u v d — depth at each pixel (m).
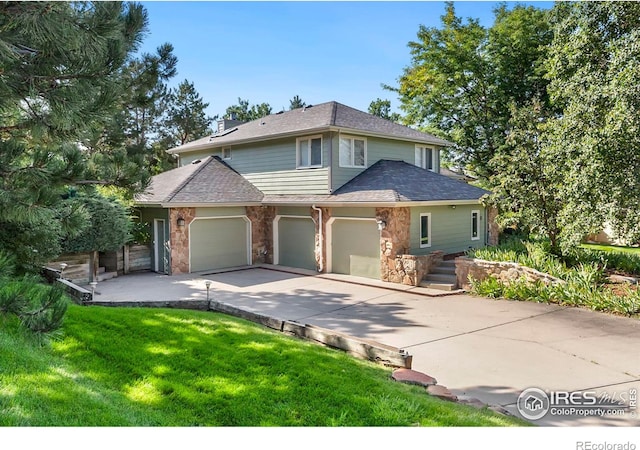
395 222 13.98
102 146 7.43
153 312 7.85
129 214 15.31
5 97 4.45
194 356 5.88
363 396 4.91
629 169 9.80
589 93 10.13
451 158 26.59
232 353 6.04
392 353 6.24
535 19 22.83
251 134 18.69
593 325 8.92
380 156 17.73
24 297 4.12
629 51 9.31
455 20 24.06
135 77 7.52
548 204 12.54
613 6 9.97
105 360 5.67
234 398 4.80
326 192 15.88
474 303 11.25
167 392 4.92
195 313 8.16
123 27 5.16
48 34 4.09
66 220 5.21
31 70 4.59
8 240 7.71
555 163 11.52
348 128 15.80
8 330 5.52
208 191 16.91
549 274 11.40
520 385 6.07
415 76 25.34
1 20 3.98
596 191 10.12
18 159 5.34
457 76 23.59
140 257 16.55
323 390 5.01
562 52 11.28
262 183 18.41
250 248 17.94
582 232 10.66
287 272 16.30
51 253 9.38
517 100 23.83
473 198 16.39
